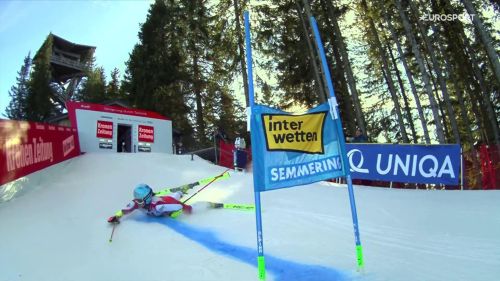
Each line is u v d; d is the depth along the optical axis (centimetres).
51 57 4575
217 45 2550
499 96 2497
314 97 2725
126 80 3606
